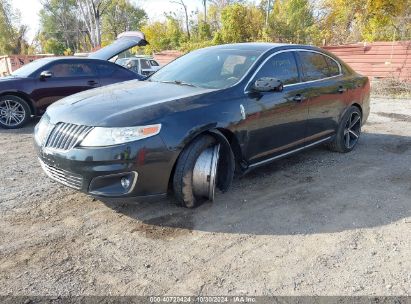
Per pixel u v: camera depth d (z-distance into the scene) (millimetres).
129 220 3520
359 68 16156
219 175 3943
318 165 5137
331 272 2809
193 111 3463
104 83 8398
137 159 3145
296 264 2900
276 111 4188
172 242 3176
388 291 2609
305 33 20391
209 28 26734
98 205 3812
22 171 4871
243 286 2643
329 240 3236
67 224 3443
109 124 3154
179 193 3520
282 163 5191
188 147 3453
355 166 5125
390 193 4223
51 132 3422
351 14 22125
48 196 4027
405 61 15117
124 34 10703
